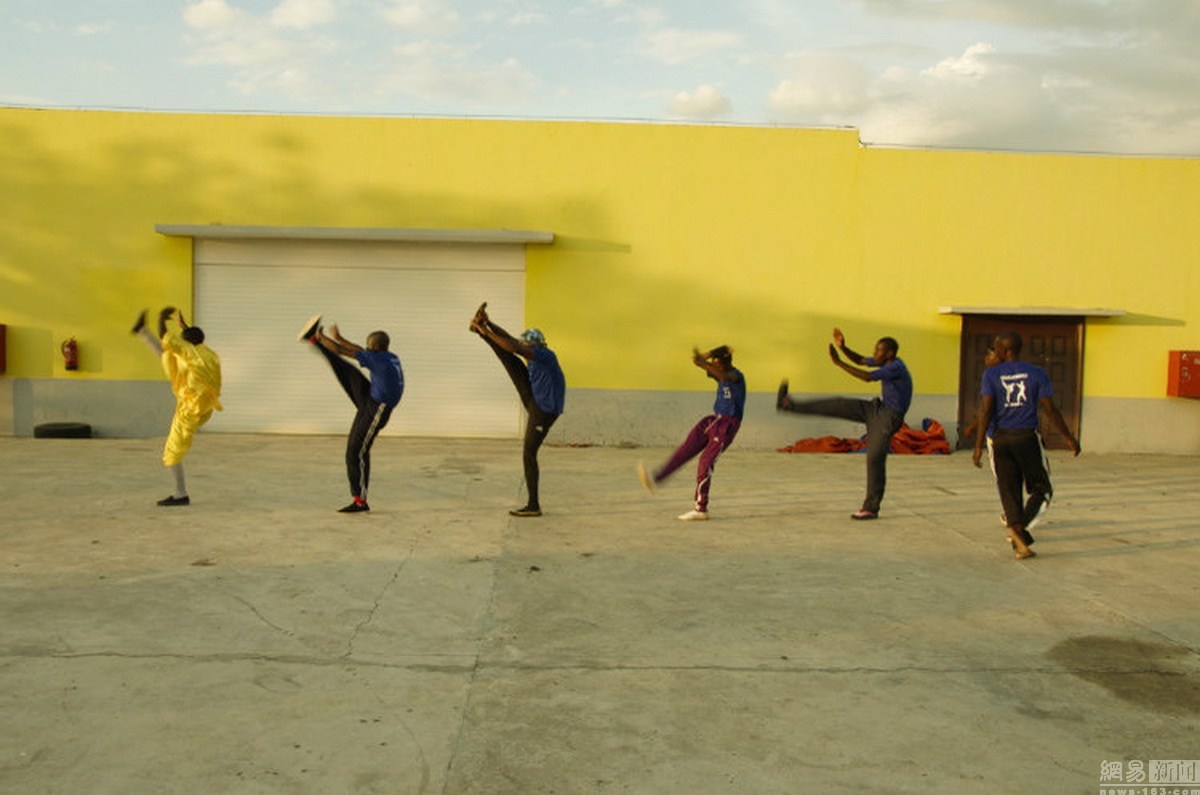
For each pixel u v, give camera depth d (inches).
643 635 204.8
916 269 549.6
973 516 346.6
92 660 181.2
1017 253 552.7
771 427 548.7
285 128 532.7
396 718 159.2
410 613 216.2
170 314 331.0
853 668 187.6
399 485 382.9
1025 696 175.5
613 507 349.1
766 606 227.9
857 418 340.8
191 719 156.6
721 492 390.0
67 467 410.3
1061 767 147.1
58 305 533.0
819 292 548.1
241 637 196.9
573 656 191.0
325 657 187.0
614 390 544.1
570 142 539.2
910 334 551.5
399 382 322.0
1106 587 251.6
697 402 545.0
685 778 140.7
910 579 255.6
